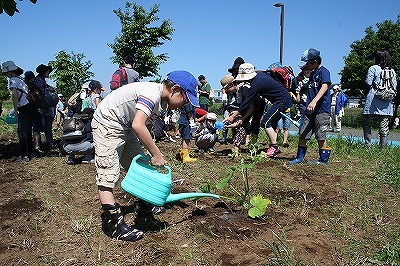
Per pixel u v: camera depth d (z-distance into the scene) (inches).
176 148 317.4
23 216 155.2
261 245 121.4
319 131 237.8
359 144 319.3
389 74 288.2
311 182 194.2
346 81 1092.5
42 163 259.0
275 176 205.8
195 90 125.5
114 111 121.5
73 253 122.3
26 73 294.0
